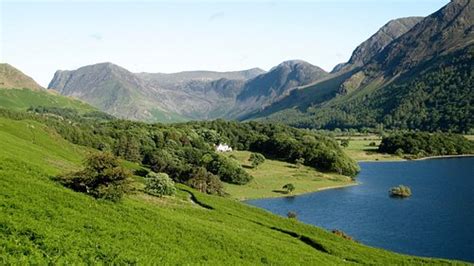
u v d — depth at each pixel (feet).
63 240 128.47
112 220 168.14
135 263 128.67
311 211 494.18
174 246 160.04
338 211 491.31
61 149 434.30
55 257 114.83
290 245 226.38
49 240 124.16
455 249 352.69
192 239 177.78
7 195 152.66
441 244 365.81
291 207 515.91
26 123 496.23
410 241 373.81
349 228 417.28
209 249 170.40
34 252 113.19
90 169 198.18
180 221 201.77
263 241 213.46
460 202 522.88
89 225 151.12
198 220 226.99
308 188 630.33
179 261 142.82
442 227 416.67
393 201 541.34
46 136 469.98
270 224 300.40
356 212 485.15
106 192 191.11
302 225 317.01
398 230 408.05
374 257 245.65
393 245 362.74
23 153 270.67
